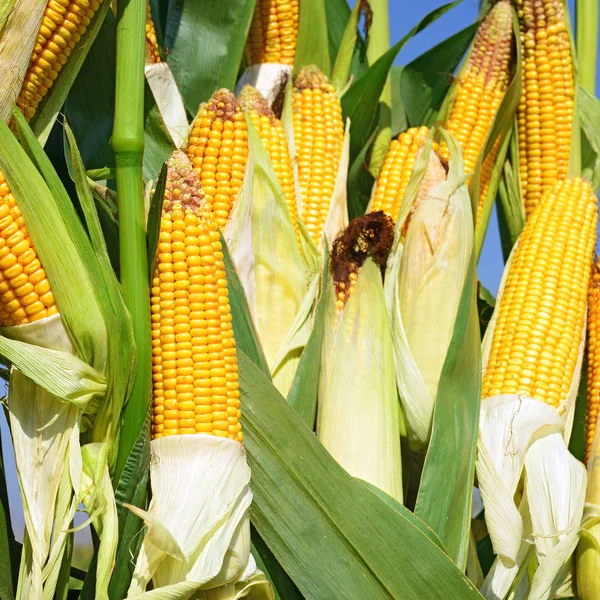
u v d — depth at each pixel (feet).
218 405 5.42
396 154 6.15
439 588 5.52
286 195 5.93
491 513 5.71
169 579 5.37
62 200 5.45
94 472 5.43
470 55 6.34
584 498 5.74
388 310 5.84
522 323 5.87
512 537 5.69
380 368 5.73
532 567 5.93
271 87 6.35
